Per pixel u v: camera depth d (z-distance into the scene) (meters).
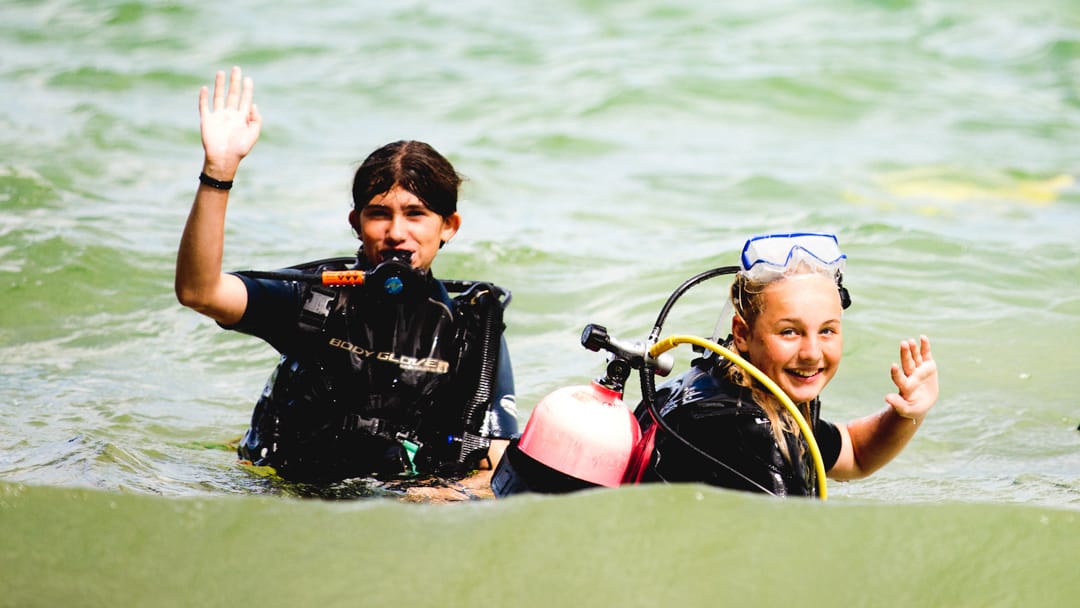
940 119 41.94
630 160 35.81
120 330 22.08
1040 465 16.83
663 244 27.38
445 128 38.62
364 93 42.16
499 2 55.28
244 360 21.12
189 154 33.66
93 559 10.53
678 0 55.84
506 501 11.41
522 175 33.62
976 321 22.41
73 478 14.66
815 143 38.59
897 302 23.28
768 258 12.46
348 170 33.12
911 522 11.19
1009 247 26.67
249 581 10.25
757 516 11.16
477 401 15.36
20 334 21.66
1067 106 44.09
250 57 45.72
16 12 49.56
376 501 11.52
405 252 15.09
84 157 32.28
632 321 22.36
